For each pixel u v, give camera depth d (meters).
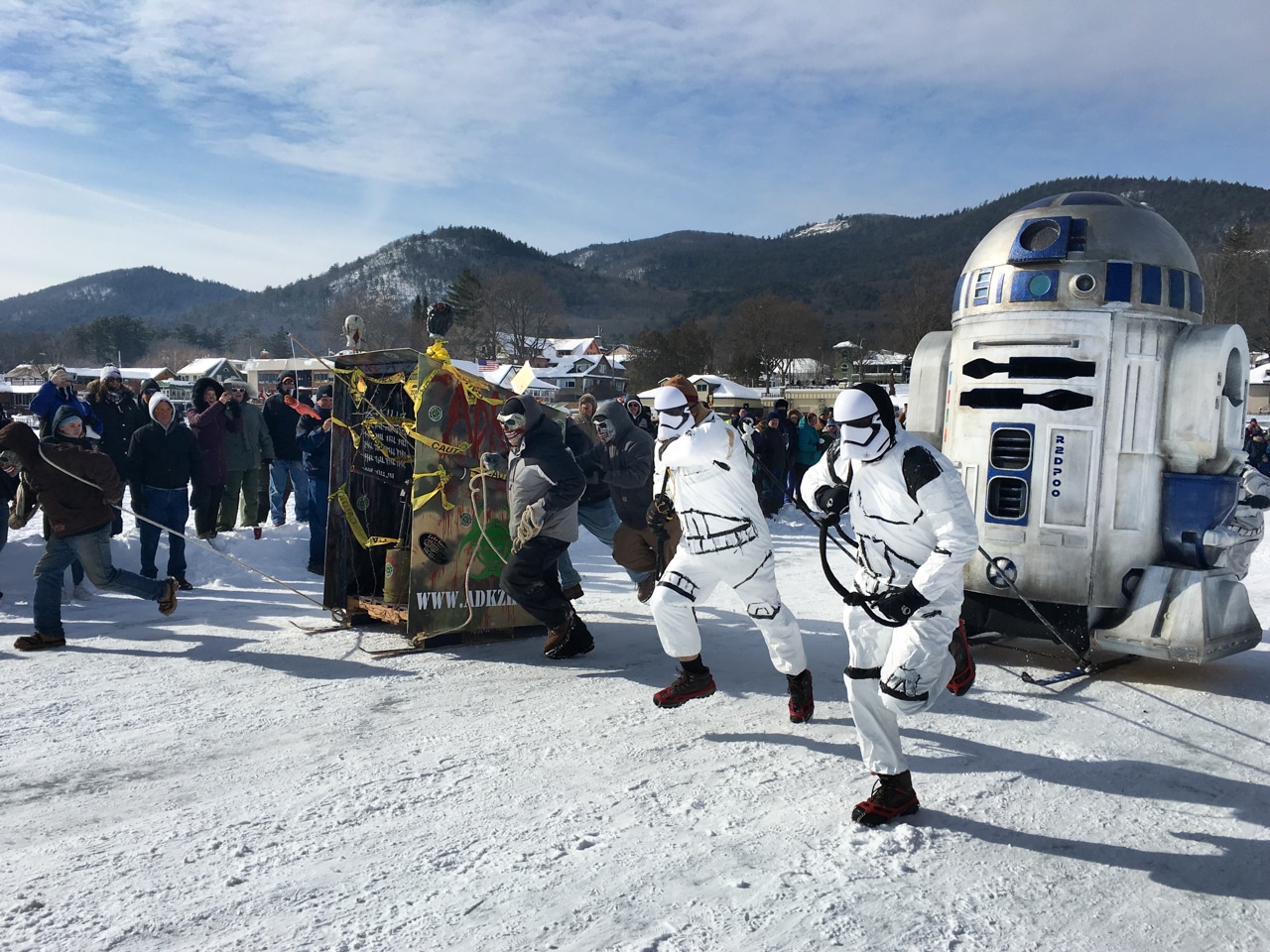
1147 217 5.69
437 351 6.09
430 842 3.29
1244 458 5.54
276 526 10.71
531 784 3.83
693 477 4.46
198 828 3.40
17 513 6.71
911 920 2.79
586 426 9.42
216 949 2.59
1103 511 5.55
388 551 6.69
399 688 5.25
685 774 3.96
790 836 3.36
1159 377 5.51
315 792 3.75
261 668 5.64
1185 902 2.96
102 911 2.79
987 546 5.84
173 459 7.86
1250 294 64.12
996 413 5.80
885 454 3.51
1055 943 2.69
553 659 5.93
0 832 3.38
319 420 8.90
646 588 7.27
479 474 6.27
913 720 4.75
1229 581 5.50
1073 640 5.71
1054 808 3.67
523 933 2.68
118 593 7.75
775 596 4.59
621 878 3.02
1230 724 4.76
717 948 2.61
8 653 5.93
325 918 2.76
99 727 4.55
